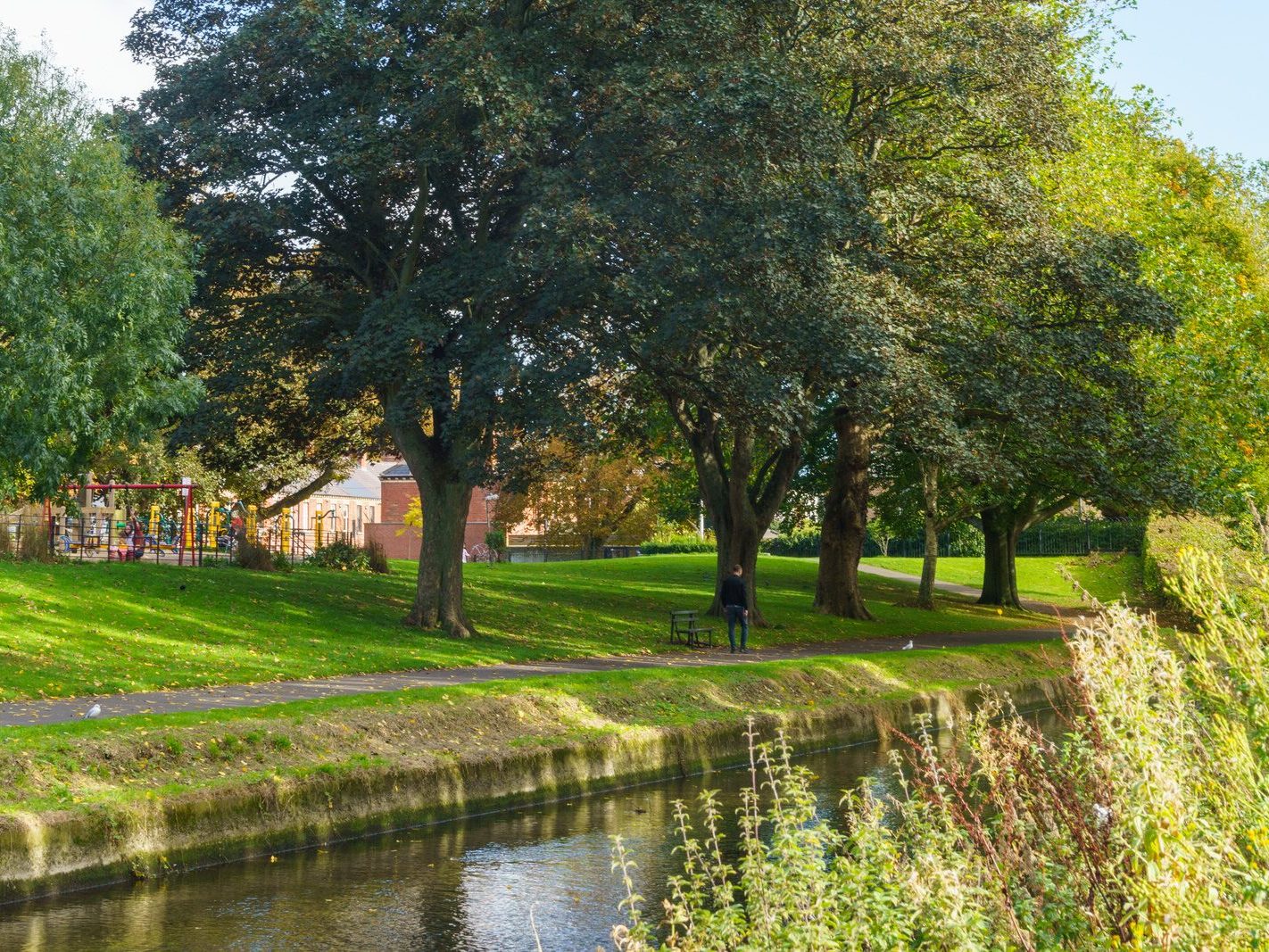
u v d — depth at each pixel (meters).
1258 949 4.80
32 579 25.50
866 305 25.84
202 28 27.38
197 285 26.19
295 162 24.55
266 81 25.20
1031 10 37.38
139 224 21.16
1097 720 5.70
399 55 24.31
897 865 6.69
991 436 33.94
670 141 23.50
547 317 25.06
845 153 25.52
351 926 10.66
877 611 40.69
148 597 25.83
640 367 25.69
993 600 48.22
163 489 42.41
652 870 12.52
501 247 24.83
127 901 11.37
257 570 32.97
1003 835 6.29
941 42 29.20
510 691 18.17
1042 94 29.95
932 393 27.92
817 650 30.05
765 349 25.56
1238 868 5.66
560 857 13.13
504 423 23.98
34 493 21.66
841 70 27.73
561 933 10.47
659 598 39.22
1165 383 32.88
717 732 19.02
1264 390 32.72
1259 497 29.62
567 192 23.17
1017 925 5.59
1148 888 4.91
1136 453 31.73
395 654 23.50
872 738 21.56
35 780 12.17
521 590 37.16
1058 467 33.72
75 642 21.00
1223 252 40.53
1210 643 6.48
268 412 28.80
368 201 26.38
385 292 26.80
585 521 66.44
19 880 11.12
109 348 20.56
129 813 12.06
